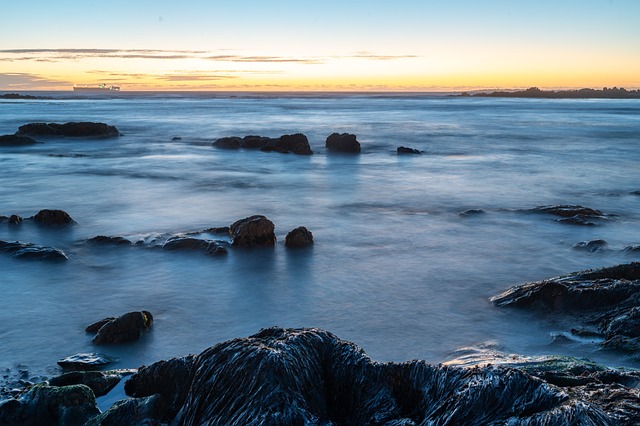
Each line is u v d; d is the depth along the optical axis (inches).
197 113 3922.2
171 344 398.9
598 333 391.9
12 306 466.3
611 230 718.5
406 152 1608.0
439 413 236.4
